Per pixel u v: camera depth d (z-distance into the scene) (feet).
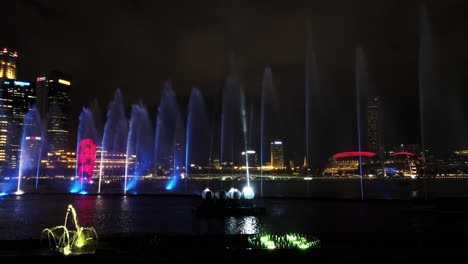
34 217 134.10
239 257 58.29
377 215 131.95
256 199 208.95
